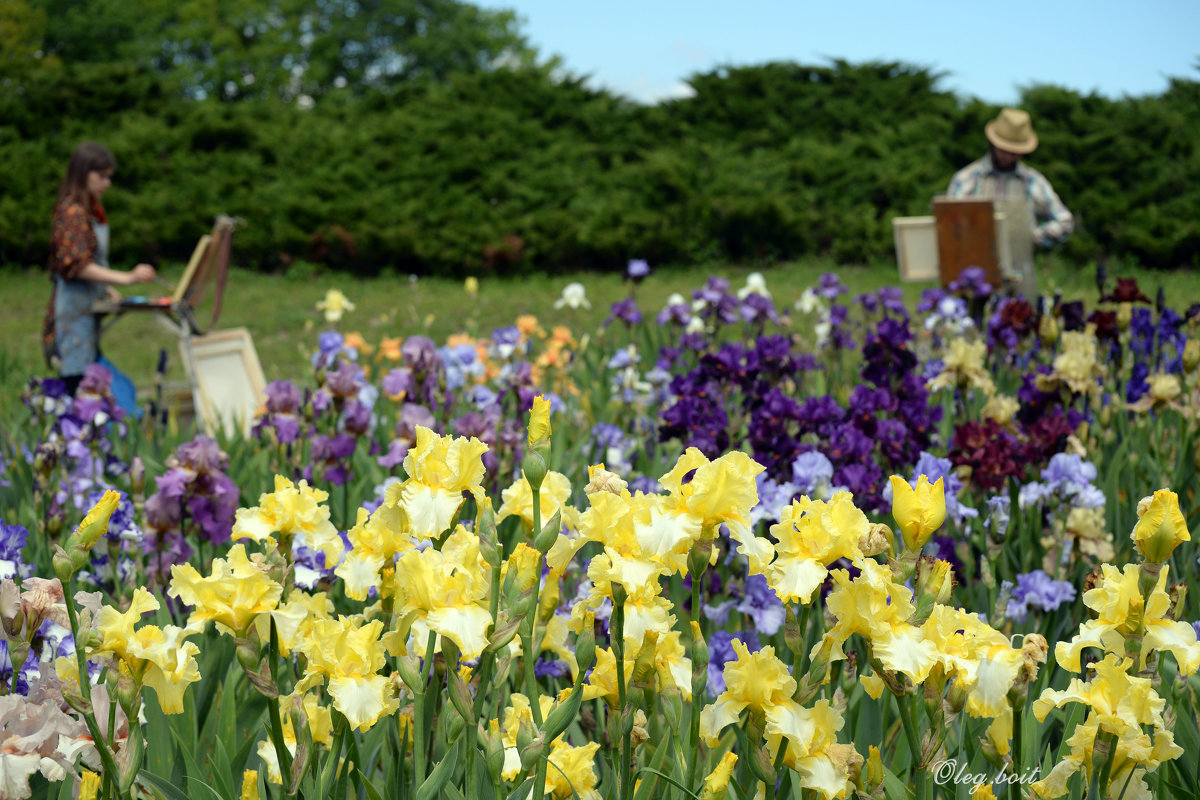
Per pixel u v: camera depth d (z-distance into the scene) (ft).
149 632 5.00
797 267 65.00
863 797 5.20
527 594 5.29
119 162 70.64
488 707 7.41
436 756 6.20
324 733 5.58
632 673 5.45
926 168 67.97
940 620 5.08
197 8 112.98
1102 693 5.20
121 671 5.01
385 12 137.39
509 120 76.38
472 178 71.61
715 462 5.10
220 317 48.06
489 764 5.03
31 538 11.53
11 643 5.60
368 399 16.52
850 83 78.95
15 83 78.28
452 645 4.95
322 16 136.67
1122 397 16.81
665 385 19.80
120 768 5.11
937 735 5.10
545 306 50.47
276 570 5.86
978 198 22.97
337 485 13.23
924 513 5.16
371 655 5.25
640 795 5.90
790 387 18.65
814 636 8.04
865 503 10.72
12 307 51.42
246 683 8.02
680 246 66.03
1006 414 13.09
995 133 26.20
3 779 5.03
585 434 16.53
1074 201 60.54
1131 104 67.87
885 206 68.80
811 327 32.14
